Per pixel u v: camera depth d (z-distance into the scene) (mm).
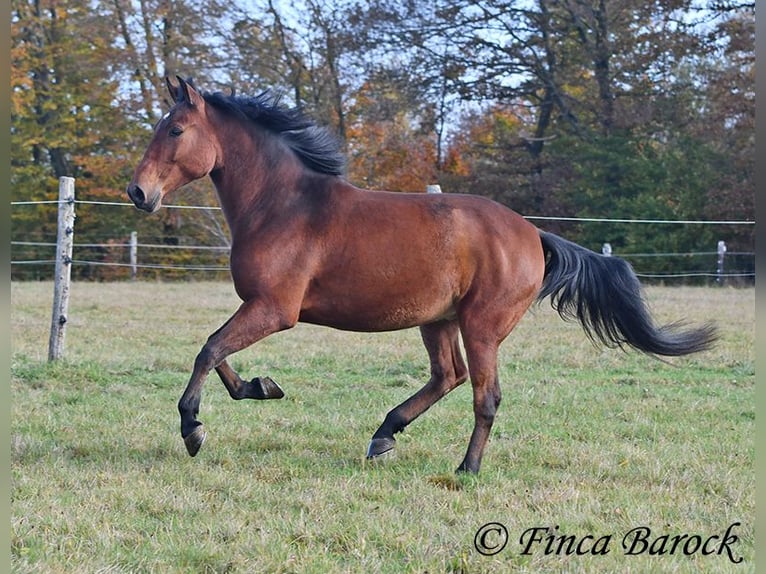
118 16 31438
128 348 12164
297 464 6602
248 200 6645
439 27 34281
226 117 6781
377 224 6480
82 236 29750
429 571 4559
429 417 8273
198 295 20141
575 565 4711
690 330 7160
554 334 14031
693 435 7664
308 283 6496
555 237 7113
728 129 31938
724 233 29719
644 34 33125
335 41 33469
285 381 10008
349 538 5008
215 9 31844
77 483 5941
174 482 6027
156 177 6609
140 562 4609
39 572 4387
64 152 31359
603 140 33031
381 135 34156
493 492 5934
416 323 6637
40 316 15594
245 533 5031
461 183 35250
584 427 7941
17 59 29797
